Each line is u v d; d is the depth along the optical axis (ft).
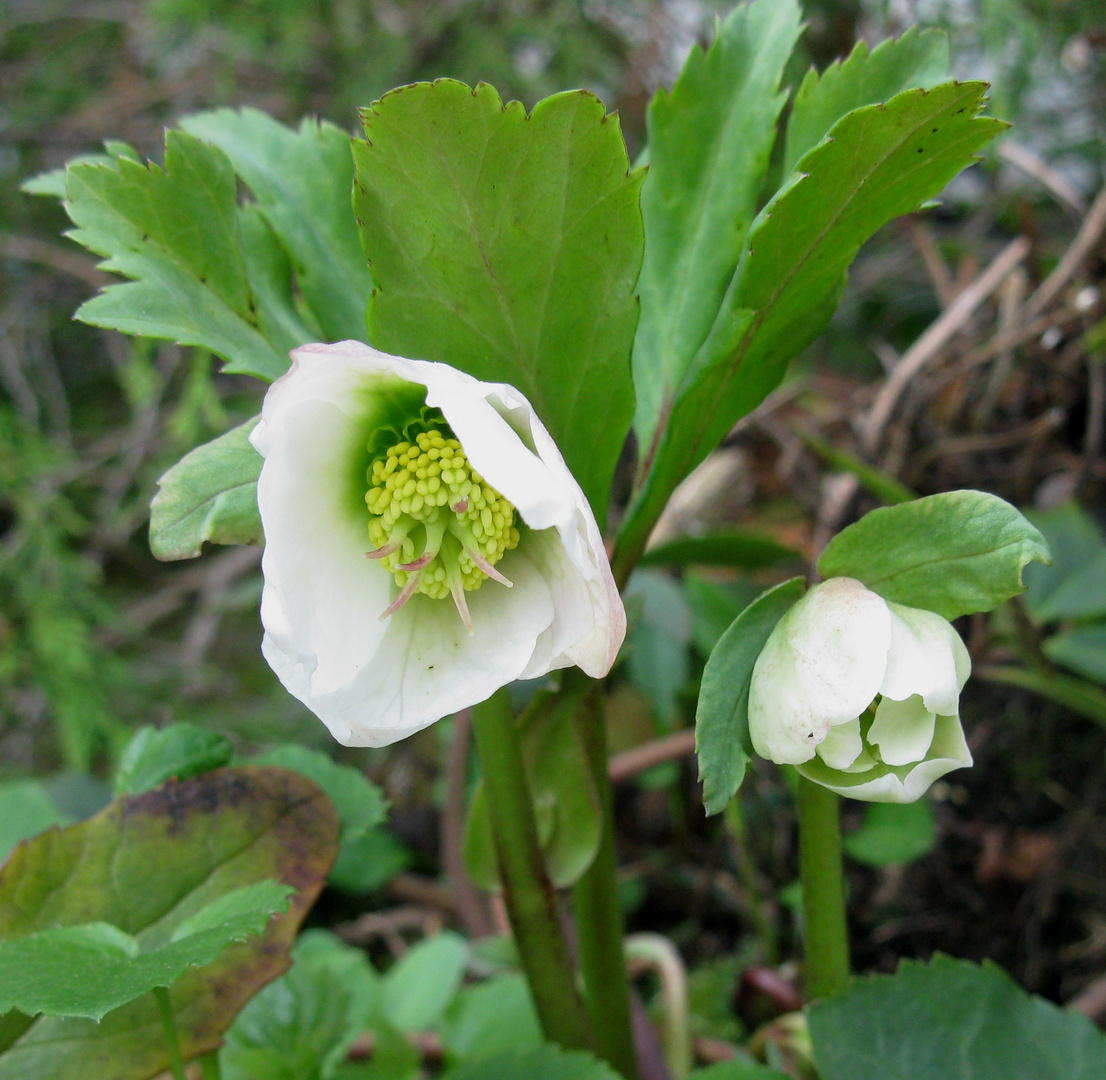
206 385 1.68
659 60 1.78
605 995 0.82
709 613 1.38
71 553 1.98
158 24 2.12
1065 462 1.30
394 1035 0.98
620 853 1.45
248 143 0.83
